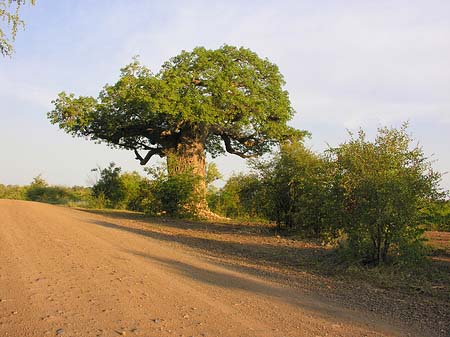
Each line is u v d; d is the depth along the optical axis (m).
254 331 5.94
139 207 37.59
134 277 8.76
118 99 31.25
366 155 12.05
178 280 8.84
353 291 9.08
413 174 11.43
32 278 8.14
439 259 13.26
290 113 33.09
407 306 7.96
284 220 21.02
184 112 28.44
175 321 6.19
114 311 6.47
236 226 23.89
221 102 29.77
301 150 20.36
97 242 13.25
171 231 20.19
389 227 11.44
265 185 21.06
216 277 9.50
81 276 8.54
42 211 23.89
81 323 5.87
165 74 30.08
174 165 31.16
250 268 11.15
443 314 7.46
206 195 32.75
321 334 6.01
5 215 19.77
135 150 36.94
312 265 12.12
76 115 33.28
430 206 11.41
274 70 32.78
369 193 11.55
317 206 15.73
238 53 31.95
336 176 12.38
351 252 11.90
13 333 5.39
